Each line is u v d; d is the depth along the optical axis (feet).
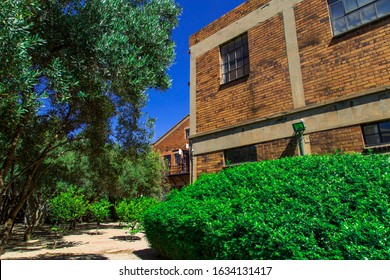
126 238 44.27
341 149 17.75
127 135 25.17
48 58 15.35
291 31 22.07
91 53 14.78
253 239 9.03
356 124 17.40
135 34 17.30
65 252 31.35
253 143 22.97
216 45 28.60
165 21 21.21
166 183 87.15
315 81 19.88
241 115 24.44
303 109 20.03
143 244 36.47
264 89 23.08
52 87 13.48
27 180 21.75
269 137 21.93
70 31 14.94
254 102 23.62
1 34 10.05
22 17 11.07
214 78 27.89
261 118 22.61
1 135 18.94
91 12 15.12
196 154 27.91
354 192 10.21
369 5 18.21
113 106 22.38
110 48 14.49
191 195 15.94
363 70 17.60
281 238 8.33
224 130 25.53
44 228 66.90
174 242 14.28
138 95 17.34
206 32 30.14
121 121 24.77
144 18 17.95
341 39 19.01
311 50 20.52
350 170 11.71
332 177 11.37
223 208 11.58
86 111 20.42
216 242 10.44
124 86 16.48
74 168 47.78
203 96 28.60
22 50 10.67
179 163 91.66
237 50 26.68
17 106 11.76
